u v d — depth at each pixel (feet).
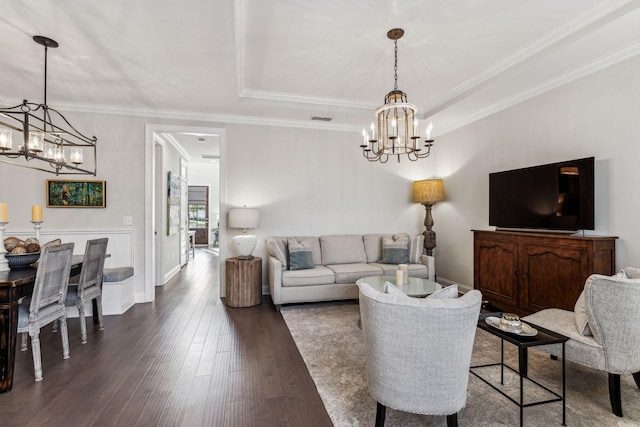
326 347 9.42
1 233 8.51
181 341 9.82
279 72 11.37
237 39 8.77
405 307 4.96
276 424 6.01
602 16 7.94
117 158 13.87
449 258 16.72
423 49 9.79
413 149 9.70
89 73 10.52
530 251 11.05
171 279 19.27
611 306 6.06
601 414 6.22
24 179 13.11
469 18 8.22
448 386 5.07
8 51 9.07
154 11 7.18
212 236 36.73
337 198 16.71
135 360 8.54
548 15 8.14
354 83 12.39
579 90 10.44
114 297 12.42
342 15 8.04
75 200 13.47
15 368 8.06
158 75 10.66
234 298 13.38
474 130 14.96
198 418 6.16
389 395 5.32
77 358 8.64
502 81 11.26
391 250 15.23
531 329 6.31
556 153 11.19
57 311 8.32
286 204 15.97
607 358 6.18
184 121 14.57
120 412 6.32
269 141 15.71
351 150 16.94
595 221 10.00
